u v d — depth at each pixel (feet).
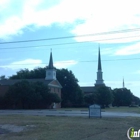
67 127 77.30
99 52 442.09
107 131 67.21
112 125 83.71
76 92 336.29
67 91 336.29
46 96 267.39
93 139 53.42
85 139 53.36
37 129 72.49
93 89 429.38
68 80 336.29
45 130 69.82
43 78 345.92
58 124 86.79
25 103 264.52
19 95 256.93
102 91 333.42
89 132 64.90
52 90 303.07
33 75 359.66
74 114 151.64
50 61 316.60
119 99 446.60
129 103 449.48
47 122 94.22
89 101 339.36
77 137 56.13
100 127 77.25
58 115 139.85
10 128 75.36
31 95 258.57
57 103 294.46
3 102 266.36
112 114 157.89
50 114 150.82
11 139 53.93
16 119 109.29
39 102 265.75
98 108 119.96
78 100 336.70
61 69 343.46
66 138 54.70
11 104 267.18
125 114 157.89
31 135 60.03
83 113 163.22
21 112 178.70
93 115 120.06
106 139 53.57
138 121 100.42
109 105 371.15
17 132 66.44
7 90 272.10
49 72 312.91
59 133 63.05
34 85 267.39
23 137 56.85
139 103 549.95
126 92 451.53
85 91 425.28
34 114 150.30
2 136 59.21
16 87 260.01
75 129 71.82
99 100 331.16
